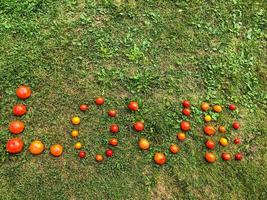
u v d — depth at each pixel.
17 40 1.26
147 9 1.42
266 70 1.36
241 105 1.26
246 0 1.52
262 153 1.18
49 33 1.30
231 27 1.44
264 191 1.11
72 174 1.07
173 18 1.42
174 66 1.31
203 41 1.38
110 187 1.06
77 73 1.23
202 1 1.48
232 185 1.11
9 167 1.05
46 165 1.07
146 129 1.16
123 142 1.13
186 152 1.14
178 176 1.10
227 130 1.20
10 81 1.18
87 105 1.18
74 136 1.12
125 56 1.29
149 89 1.24
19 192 1.03
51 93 1.18
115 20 1.37
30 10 1.33
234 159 1.15
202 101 1.24
